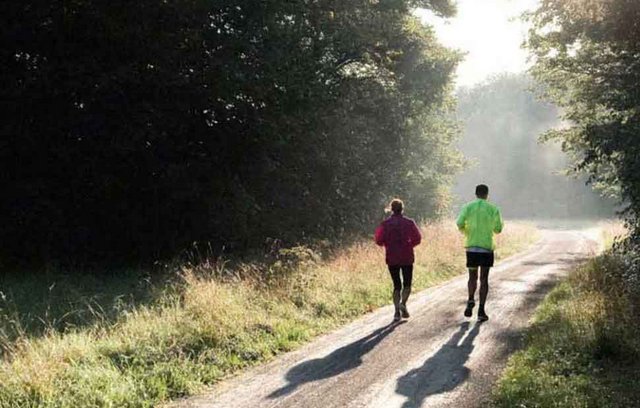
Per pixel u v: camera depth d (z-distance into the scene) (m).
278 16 17.12
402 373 6.54
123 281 13.23
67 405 5.32
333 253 16.59
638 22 9.52
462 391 5.90
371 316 9.91
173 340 7.23
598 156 10.38
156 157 15.77
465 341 7.97
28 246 15.41
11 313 8.91
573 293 10.19
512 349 7.50
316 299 10.16
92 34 14.54
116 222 16.23
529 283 13.48
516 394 5.52
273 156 18.92
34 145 14.70
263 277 10.89
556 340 7.11
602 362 6.34
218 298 8.64
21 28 14.25
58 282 12.74
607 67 10.21
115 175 15.54
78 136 15.06
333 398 5.75
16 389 5.44
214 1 15.59
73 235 15.61
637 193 9.98
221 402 5.70
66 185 15.45
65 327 8.15
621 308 8.01
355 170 23.83
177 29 15.47
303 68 17.08
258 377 6.50
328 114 20.05
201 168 16.56
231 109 16.50
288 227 19.08
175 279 11.92
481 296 9.39
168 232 16.72
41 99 14.50
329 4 19.39
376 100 24.14
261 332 8.07
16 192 14.87
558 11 10.59
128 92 15.00
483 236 9.34
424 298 11.64
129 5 14.63
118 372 6.11
